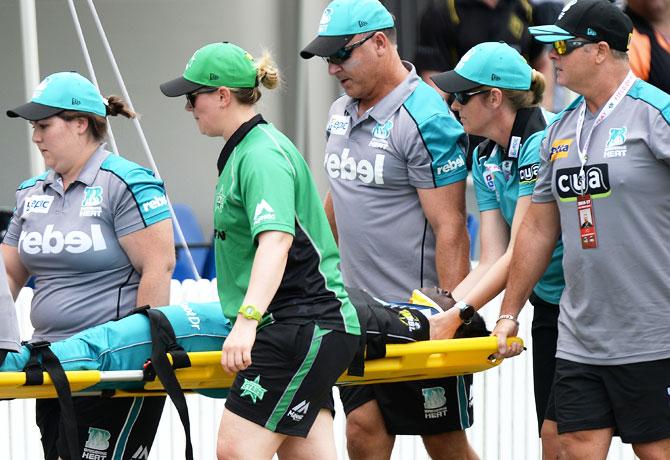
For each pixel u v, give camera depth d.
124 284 16.22
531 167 16.64
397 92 17.45
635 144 14.78
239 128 14.62
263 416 14.47
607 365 15.31
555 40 14.99
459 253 17.47
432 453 18.77
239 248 14.68
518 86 16.83
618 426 15.46
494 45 17.02
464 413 18.05
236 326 13.91
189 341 15.43
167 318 15.35
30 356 14.70
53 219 16.14
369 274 17.95
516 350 16.41
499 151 17.34
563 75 15.14
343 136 17.91
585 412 15.49
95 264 16.05
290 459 15.70
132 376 14.88
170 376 14.86
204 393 16.89
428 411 17.84
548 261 16.34
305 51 17.12
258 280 13.85
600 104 15.14
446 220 17.42
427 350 15.73
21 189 16.83
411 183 17.52
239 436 14.46
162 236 16.12
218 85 14.59
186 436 14.86
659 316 15.05
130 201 15.98
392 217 17.67
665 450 15.25
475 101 16.94
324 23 17.20
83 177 16.05
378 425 18.22
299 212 14.55
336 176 18.06
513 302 16.39
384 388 17.94
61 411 14.62
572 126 15.44
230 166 14.50
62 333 16.17
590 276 15.26
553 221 16.17
